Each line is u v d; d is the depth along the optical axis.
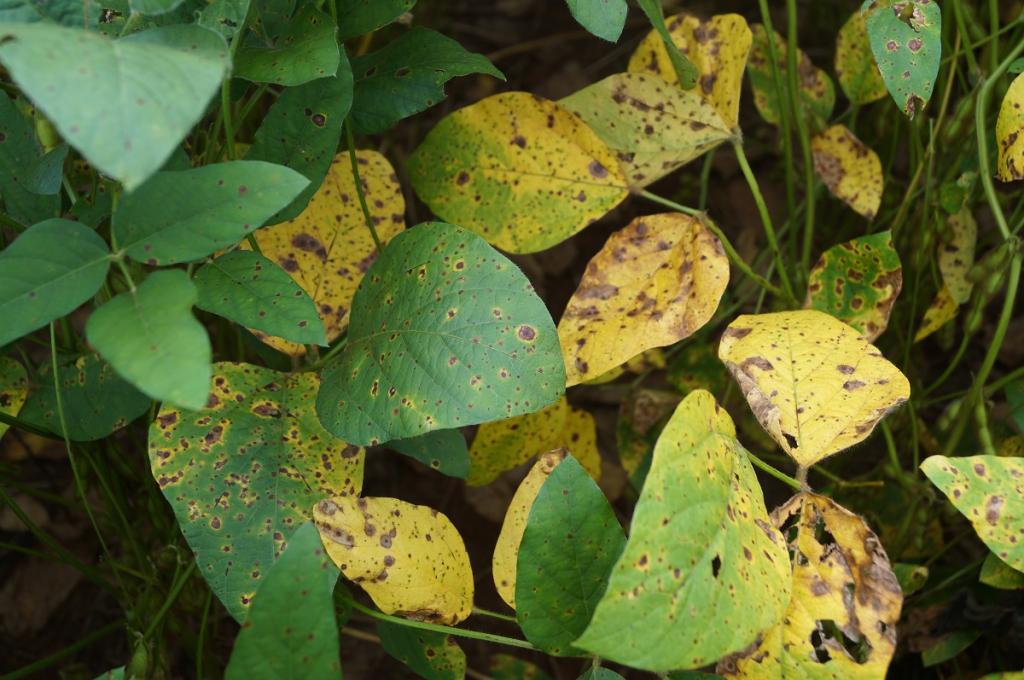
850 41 0.76
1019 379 0.74
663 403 0.80
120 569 0.73
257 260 0.61
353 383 0.64
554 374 0.62
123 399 0.68
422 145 0.71
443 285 0.63
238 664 0.56
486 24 1.07
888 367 0.63
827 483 0.83
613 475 0.89
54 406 0.69
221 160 0.70
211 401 0.65
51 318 0.56
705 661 0.57
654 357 0.80
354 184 0.70
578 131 0.70
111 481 0.75
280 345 0.68
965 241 0.75
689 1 1.02
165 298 0.55
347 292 0.69
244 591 0.62
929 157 0.75
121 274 0.64
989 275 0.72
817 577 0.62
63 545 0.85
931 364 0.88
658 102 0.70
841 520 0.62
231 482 0.63
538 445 0.76
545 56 1.05
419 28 0.70
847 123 0.87
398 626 0.67
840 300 0.69
